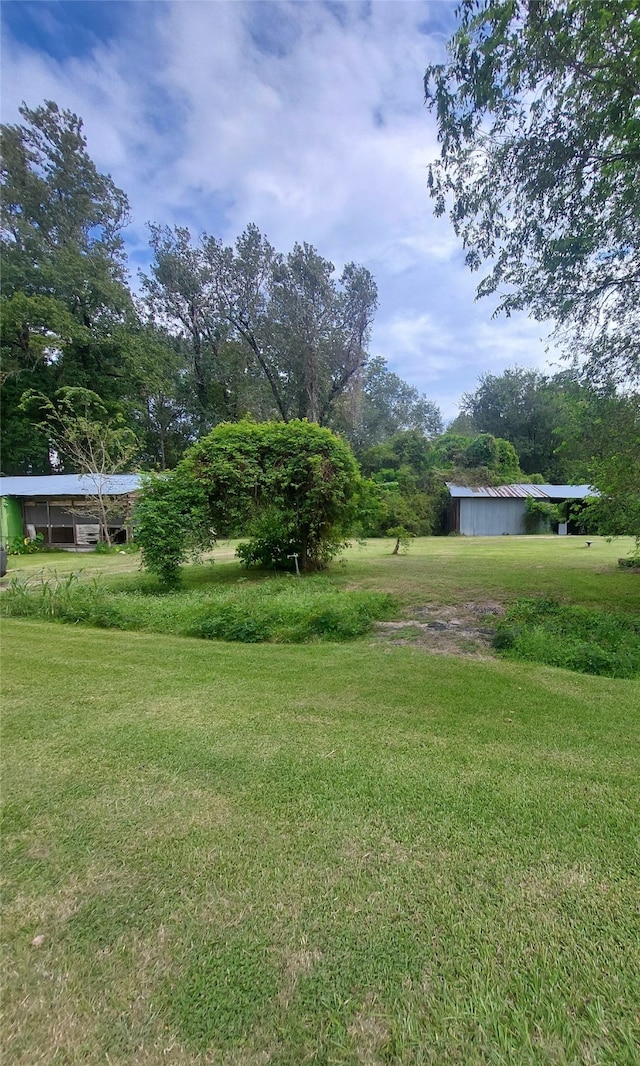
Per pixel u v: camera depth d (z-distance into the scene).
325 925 1.42
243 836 1.83
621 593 6.66
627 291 5.43
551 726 2.79
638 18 3.61
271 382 26.47
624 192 4.65
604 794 2.10
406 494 23.20
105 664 3.97
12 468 20.75
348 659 4.05
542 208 5.01
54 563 11.75
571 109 4.41
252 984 1.24
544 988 1.23
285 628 4.84
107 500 15.60
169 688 3.43
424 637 4.76
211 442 7.96
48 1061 1.08
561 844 1.77
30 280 19.77
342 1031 1.13
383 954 1.32
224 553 12.20
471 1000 1.20
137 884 1.59
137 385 22.52
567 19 3.89
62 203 22.78
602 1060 1.07
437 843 1.79
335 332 25.25
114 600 5.88
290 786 2.18
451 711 3.00
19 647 4.48
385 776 2.25
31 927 1.43
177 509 7.43
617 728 2.77
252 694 3.30
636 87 3.97
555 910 1.47
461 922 1.43
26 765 2.38
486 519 23.59
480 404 37.38
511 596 6.47
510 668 3.82
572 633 4.86
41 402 19.45
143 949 1.35
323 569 8.76
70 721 2.89
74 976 1.27
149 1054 1.08
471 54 4.34
